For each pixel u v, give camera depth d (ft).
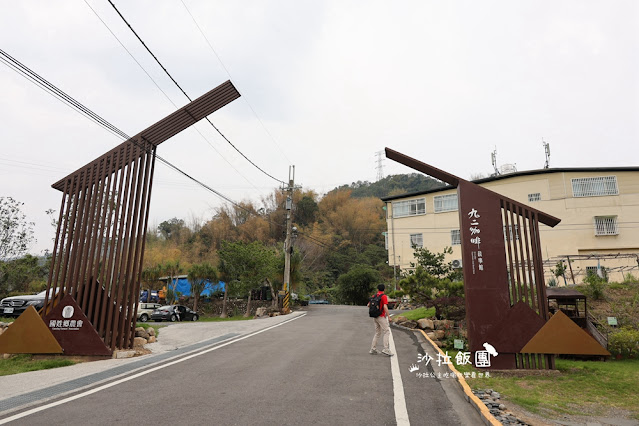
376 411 15.69
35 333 28.12
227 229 197.16
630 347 30.81
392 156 29.01
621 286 46.09
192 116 33.58
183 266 128.67
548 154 100.53
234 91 33.86
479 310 25.67
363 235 213.87
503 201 27.17
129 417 14.79
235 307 102.47
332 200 231.71
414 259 105.91
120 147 31.48
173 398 17.17
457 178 27.76
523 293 26.68
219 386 19.16
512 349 24.94
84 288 29.27
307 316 70.13
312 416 14.90
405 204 110.52
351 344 32.60
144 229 31.96
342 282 130.11
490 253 26.30
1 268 58.70
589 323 34.58
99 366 25.27
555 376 24.07
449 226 102.58
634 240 83.35
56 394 18.13
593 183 87.71
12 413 15.43
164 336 40.86
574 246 86.43
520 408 17.33
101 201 30.58
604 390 21.21
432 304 43.16
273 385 19.31
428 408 16.35
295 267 98.48
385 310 28.19
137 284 31.24
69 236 29.91
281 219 202.28
